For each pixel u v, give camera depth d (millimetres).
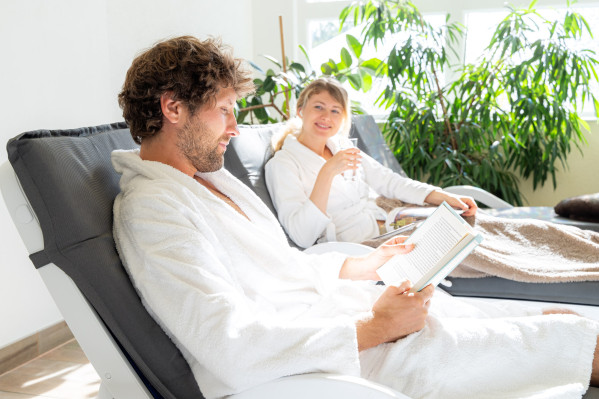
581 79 3797
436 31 3857
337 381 851
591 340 1022
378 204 2348
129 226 989
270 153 2205
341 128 2293
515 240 1995
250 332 884
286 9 4176
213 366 870
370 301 1257
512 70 3527
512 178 3850
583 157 3797
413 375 979
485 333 1026
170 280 913
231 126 1137
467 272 1803
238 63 1134
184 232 960
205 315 884
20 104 2133
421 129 3742
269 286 1162
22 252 2186
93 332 962
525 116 3568
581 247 1880
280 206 1971
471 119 3691
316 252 1765
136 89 1079
